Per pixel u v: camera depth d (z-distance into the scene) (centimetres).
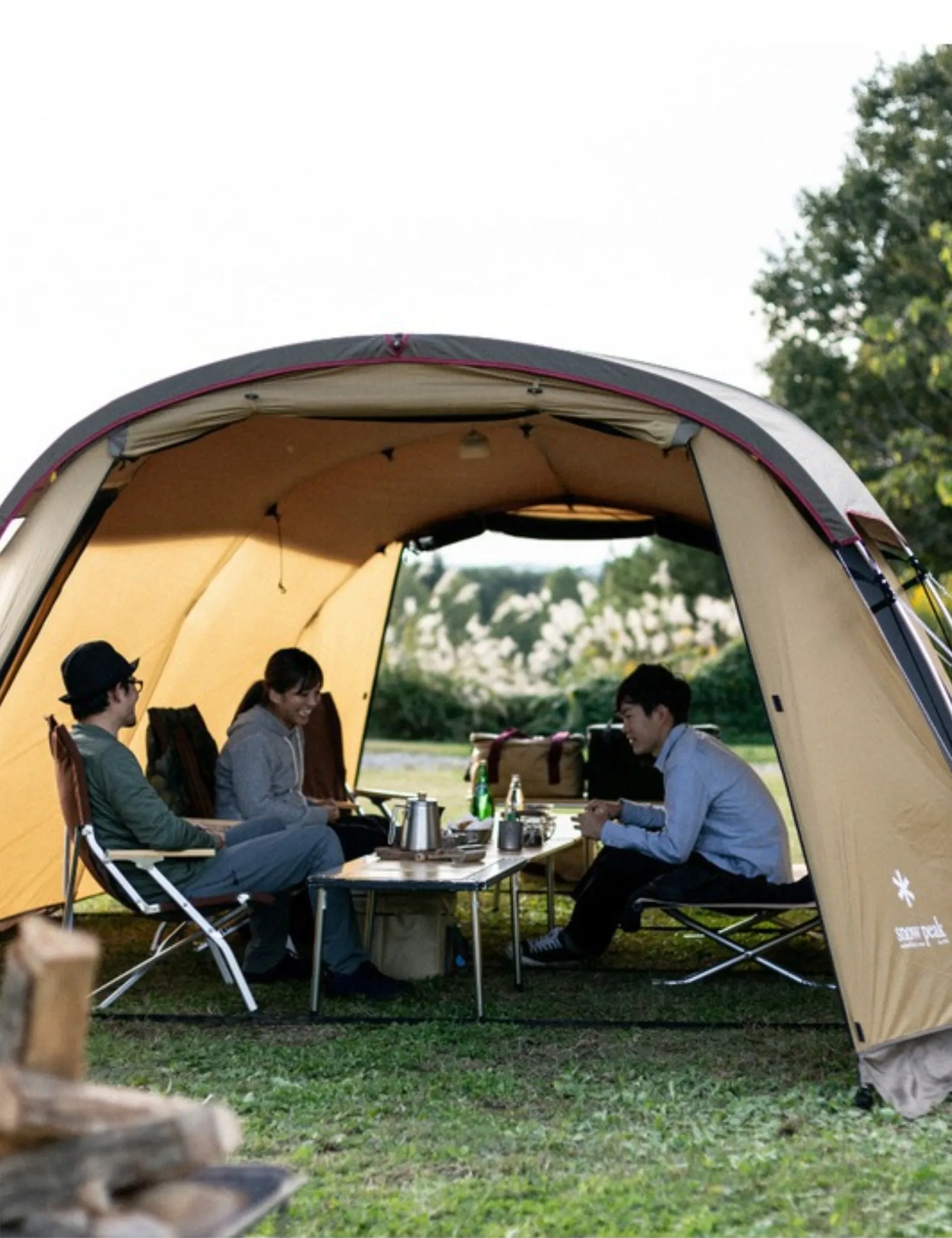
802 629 507
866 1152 412
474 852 603
